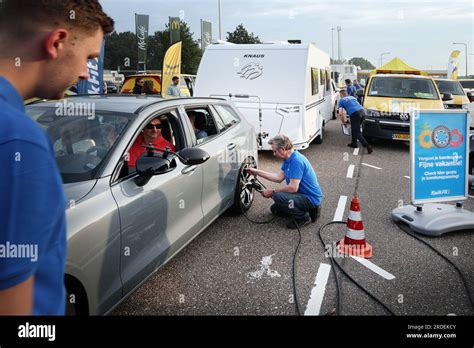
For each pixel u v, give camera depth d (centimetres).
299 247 407
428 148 448
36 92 89
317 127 992
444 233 441
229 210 491
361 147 1053
